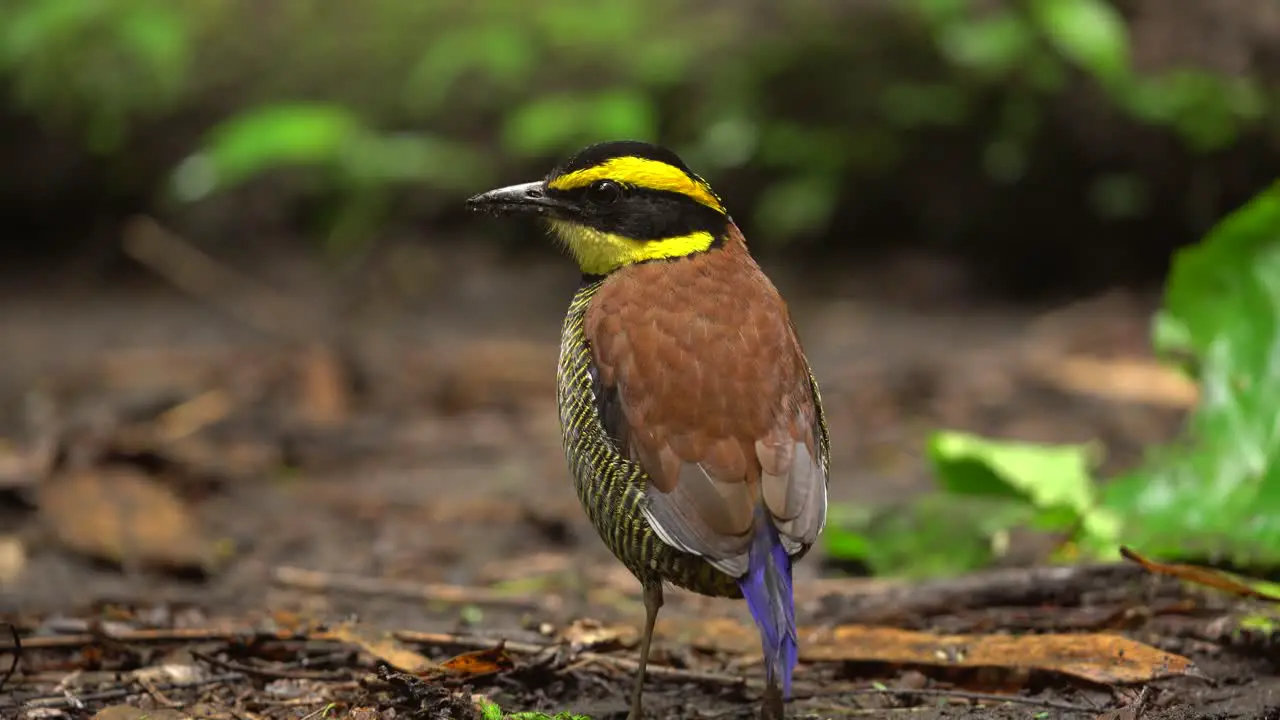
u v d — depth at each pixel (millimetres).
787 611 6391
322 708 6953
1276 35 17281
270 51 19656
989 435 12969
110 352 16047
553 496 11539
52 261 20297
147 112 19641
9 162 19938
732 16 18875
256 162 18844
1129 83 17234
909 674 7508
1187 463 9477
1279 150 17203
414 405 14156
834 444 13031
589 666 7652
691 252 7547
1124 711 6789
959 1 17906
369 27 19531
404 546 10352
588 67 19062
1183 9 17594
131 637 7793
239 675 7379
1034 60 17656
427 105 19422
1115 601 8297
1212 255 9992
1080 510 9492
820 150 18594
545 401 14344
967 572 9227
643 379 6848
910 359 15508
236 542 10477
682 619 8438
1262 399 9555
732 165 18688
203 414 13570
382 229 19500
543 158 19016
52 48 19547
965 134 18188
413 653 7602
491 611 8891
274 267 19516
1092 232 18266
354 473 12312
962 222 18547
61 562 9867
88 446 11539
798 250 19141
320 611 8758
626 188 7605
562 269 19219
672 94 18984
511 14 19188
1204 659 7578
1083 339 16078
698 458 6668
